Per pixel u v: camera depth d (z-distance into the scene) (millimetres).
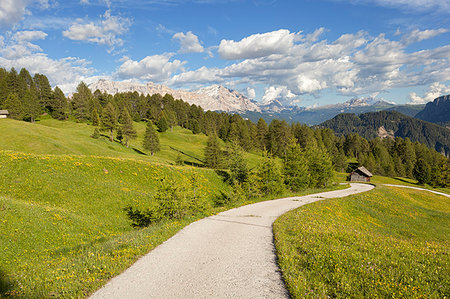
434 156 155875
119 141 96125
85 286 7465
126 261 9344
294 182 46875
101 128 94562
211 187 40594
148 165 38250
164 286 7445
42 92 131000
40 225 16812
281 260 9328
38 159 28609
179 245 11656
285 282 7629
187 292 7039
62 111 119312
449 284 7262
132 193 28297
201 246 11477
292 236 12945
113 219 22703
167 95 184750
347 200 34594
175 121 160125
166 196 19484
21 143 54156
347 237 12516
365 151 160625
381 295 6547
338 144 170750
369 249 10508
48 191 23625
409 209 39125
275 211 22281
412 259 9422
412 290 6723
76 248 15227
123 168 34625
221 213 21078
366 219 29266
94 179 28859
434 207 47781
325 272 8125
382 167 132500
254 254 10320
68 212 20609
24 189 22875
